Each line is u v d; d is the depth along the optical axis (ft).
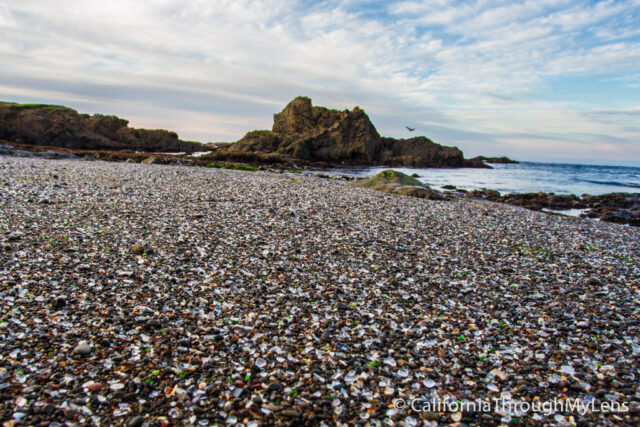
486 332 3.08
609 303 3.61
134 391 2.29
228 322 3.01
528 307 3.50
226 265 4.01
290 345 2.80
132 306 3.13
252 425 2.10
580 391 2.47
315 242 4.91
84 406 2.14
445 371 2.62
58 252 4.00
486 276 4.17
